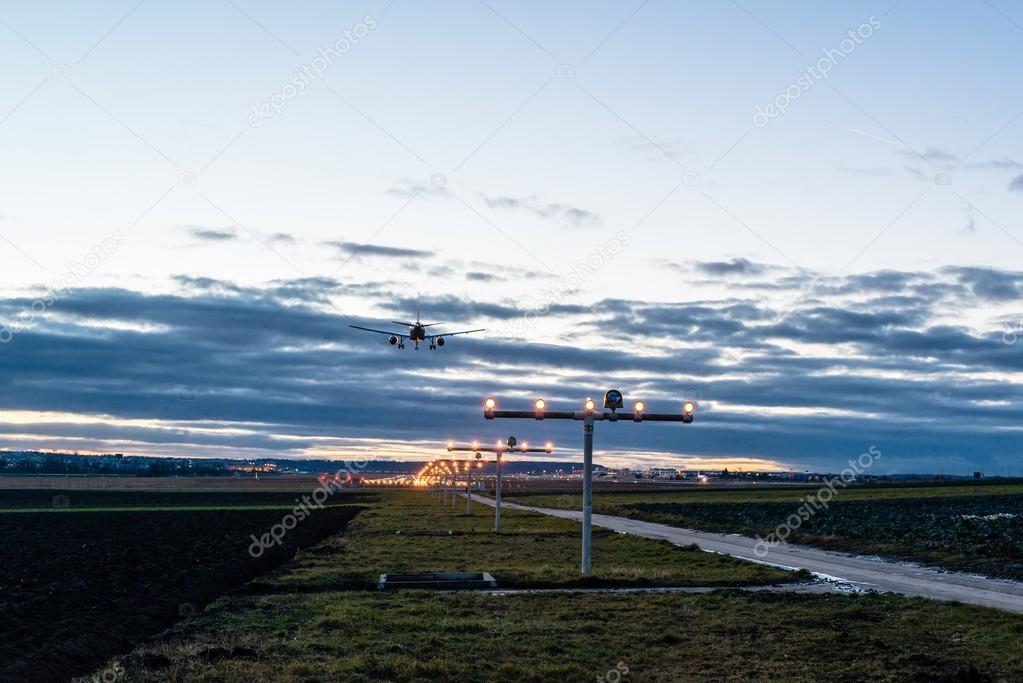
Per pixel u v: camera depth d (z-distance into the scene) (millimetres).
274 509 128750
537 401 43812
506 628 28828
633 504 147250
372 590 38562
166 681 21469
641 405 44250
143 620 30656
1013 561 48250
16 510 122938
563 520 100812
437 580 41562
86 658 24641
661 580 41156
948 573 45719
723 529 84250
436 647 25797
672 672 23250
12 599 35625
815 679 22453
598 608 32844
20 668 21797
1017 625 28172
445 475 173375
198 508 130750
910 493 183125
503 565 48844
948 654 24812
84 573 46125
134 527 86812
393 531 81000
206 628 28453
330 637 26844
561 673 22859
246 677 21703
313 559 53469
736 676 22812
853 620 30094
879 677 22562
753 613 31672
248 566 49531
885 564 51031
